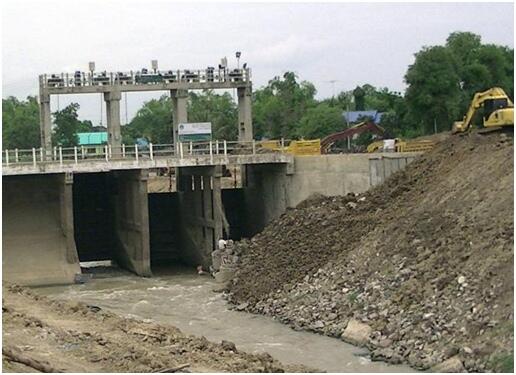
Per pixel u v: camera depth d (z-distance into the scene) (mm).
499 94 49844
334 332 37219
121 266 63344
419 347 32656
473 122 50875
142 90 63312
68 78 62594
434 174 47750
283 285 44438
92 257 66062
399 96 92875
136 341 30031
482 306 32344
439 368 30656
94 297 49688
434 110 72562
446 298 34344
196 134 63031
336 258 44000
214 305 45812
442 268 36469
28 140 117500
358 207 49500
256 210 63750
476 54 78875
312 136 99562
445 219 40250
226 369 27328
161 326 33312
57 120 104000
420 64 72812
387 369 31594
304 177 56969
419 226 41000
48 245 59125
